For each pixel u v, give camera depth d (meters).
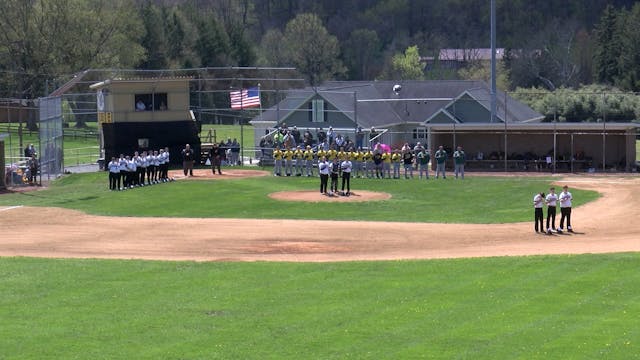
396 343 27.80
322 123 97.31
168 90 85.50
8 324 30.75
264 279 37.38
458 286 35.06
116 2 141.88
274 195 65.94
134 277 38.22
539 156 82.69
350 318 30.66
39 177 78.88
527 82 178.25
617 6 198.25
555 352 26.58
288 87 133.00
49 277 38.28
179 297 34.25
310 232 51.03
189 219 56.25
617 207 58.78
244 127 134.12
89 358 26.97
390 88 107.50
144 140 84.69
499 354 26.53
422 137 103.31
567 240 47.16
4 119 127.31
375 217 56.50
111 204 62.56
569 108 121.00
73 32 128.75
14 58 127.56
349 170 66.44
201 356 26.95
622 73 147.25
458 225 52.97
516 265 39.03
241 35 172.75
